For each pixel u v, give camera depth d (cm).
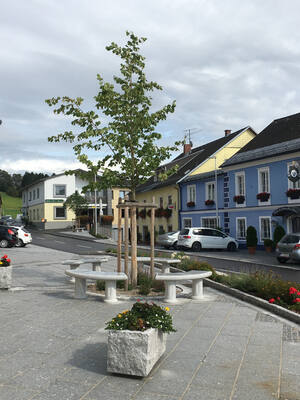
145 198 4612
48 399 401
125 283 1013
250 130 3784
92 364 498
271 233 2675
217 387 435
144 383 443
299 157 2461
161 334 514
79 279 918
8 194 12644
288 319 744
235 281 1029
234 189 3045
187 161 4250
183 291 1050
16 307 819
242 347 574
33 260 1803
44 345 570
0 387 429
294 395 417
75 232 4866
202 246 2709
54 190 5503
